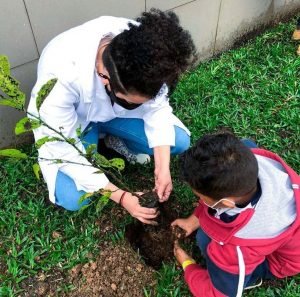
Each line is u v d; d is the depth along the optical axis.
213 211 1.61
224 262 1.61
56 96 1.65
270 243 1.56
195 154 1.46
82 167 1.79
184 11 2.62
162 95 1.85
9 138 2.37
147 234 1.97
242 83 2.82
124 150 2.30
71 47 1.66
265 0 3.07
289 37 3.20
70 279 1.96
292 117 2.55
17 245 2.04
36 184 2.25
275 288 1.93
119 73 1.35
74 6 2.14
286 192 1.60
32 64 2.20
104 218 2.14
